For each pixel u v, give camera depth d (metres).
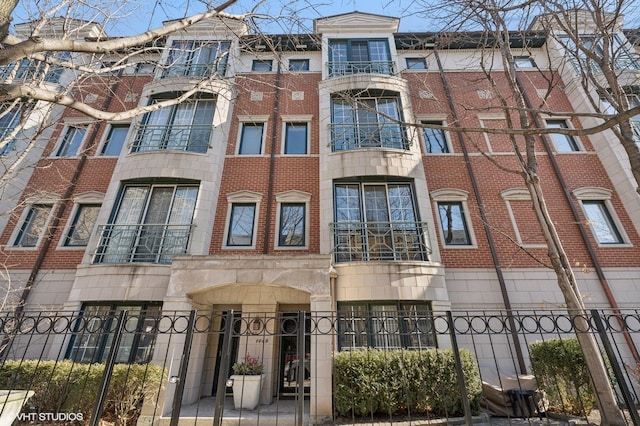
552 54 13.40
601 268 9.73
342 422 6.32
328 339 7.07
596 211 10.66
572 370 6.43
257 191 11.16
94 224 9.94
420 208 9.90
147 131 11.09
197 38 12.80
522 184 11.09
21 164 11.02
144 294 8.51
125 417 6.15
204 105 11.89
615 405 5.48
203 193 10.21
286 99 13.11
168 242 9.49
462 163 11.59
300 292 8.70
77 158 11.81
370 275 8.64
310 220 10.54
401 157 10.46
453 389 6.54
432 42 13.95
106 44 3.36
